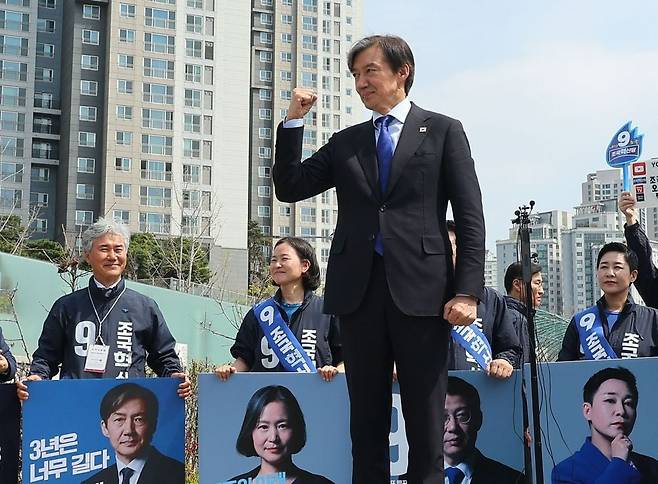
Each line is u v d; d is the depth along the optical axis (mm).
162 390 4191
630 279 4902
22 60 49844
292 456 4152
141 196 48656
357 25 65375
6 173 48562
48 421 3998
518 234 3930
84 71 49094
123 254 4590
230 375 4184
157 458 4156
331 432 4152
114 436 4098
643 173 5777
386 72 2934
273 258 4973
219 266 43062
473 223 2775
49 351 4457
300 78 61938
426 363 2758
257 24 61250
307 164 3086
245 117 52781
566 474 4012
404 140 2889
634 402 3965
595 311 4957
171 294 11422
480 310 4758
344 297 2850
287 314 4902
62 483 3992
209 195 49875
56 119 50469
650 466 3928
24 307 8375
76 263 7594
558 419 4039
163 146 49562
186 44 51000
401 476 3969
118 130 48688
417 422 2762
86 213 48312
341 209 2984
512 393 4094
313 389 4176
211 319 12430
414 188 2836
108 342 4445
